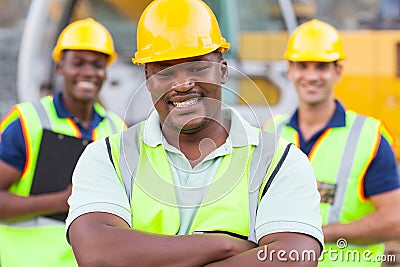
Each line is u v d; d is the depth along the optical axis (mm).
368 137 4957
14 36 15016
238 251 3029
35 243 5188
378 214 4793
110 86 9711
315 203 3131
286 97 9695
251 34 10461
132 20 10320
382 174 4879
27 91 10453
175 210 3115
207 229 3086
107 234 3045
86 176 3191
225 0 10453
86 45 5523
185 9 3160
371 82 11367
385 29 11453
